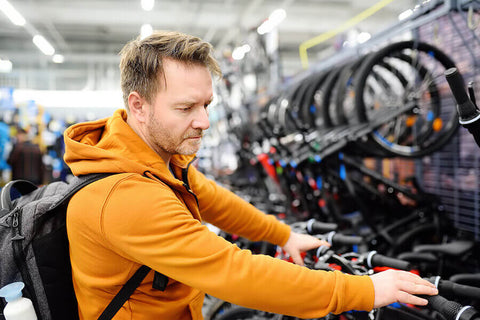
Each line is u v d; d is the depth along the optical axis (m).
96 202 0.64
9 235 0.73
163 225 0.60
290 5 7.53
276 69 4.62
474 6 1.62
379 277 0.64
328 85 2.41
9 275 0.74
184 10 7.23
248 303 0.60
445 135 2.06
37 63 10.24
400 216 2.39
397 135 2.39
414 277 0.65
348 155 2.37
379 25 8.30
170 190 0.71
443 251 1.56
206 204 1.02
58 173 6.07
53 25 8.22
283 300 0.59
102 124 0.85
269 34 4.67
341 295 0.60
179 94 0.65
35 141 5.39
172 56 0.64
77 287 0.76
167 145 0.70
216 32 9.60
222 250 0.60
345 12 7.85
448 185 2.34
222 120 4.84
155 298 0.73
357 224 2.39
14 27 8.05
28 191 1.01
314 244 0.96
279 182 2.90
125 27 8.77
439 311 0.61
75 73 11.02
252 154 3.37
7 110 5.71
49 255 0.73
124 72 0.71
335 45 5.70
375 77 2.74
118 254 0.67
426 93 2.24
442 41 2.26
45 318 0.75
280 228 1.02
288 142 2.68
